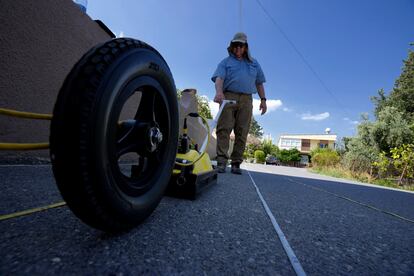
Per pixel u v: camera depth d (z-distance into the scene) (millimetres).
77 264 561
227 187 2266
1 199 997
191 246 763
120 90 699
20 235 680
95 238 719
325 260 783
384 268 768
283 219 1269
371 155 11445
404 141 14594
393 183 9219
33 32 1979
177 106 1148
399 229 1347
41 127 2154
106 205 667
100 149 631
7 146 771
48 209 929
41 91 2096
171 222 992
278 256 767
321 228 1176
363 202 2385
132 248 688
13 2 1791
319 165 16406
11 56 1814
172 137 1113
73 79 638
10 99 1843
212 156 11867
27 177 1458
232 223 1082
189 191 1516
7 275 481
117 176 708
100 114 631
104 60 680
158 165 1021
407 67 25625
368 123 16219
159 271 582
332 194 2725
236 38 3479
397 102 24891
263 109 3998
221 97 3445
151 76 892
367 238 1095
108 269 555
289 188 2787
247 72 3590
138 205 812
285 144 55094
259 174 4805
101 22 2891
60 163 597
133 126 912
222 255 725
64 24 2295
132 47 798
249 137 43531
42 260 557
